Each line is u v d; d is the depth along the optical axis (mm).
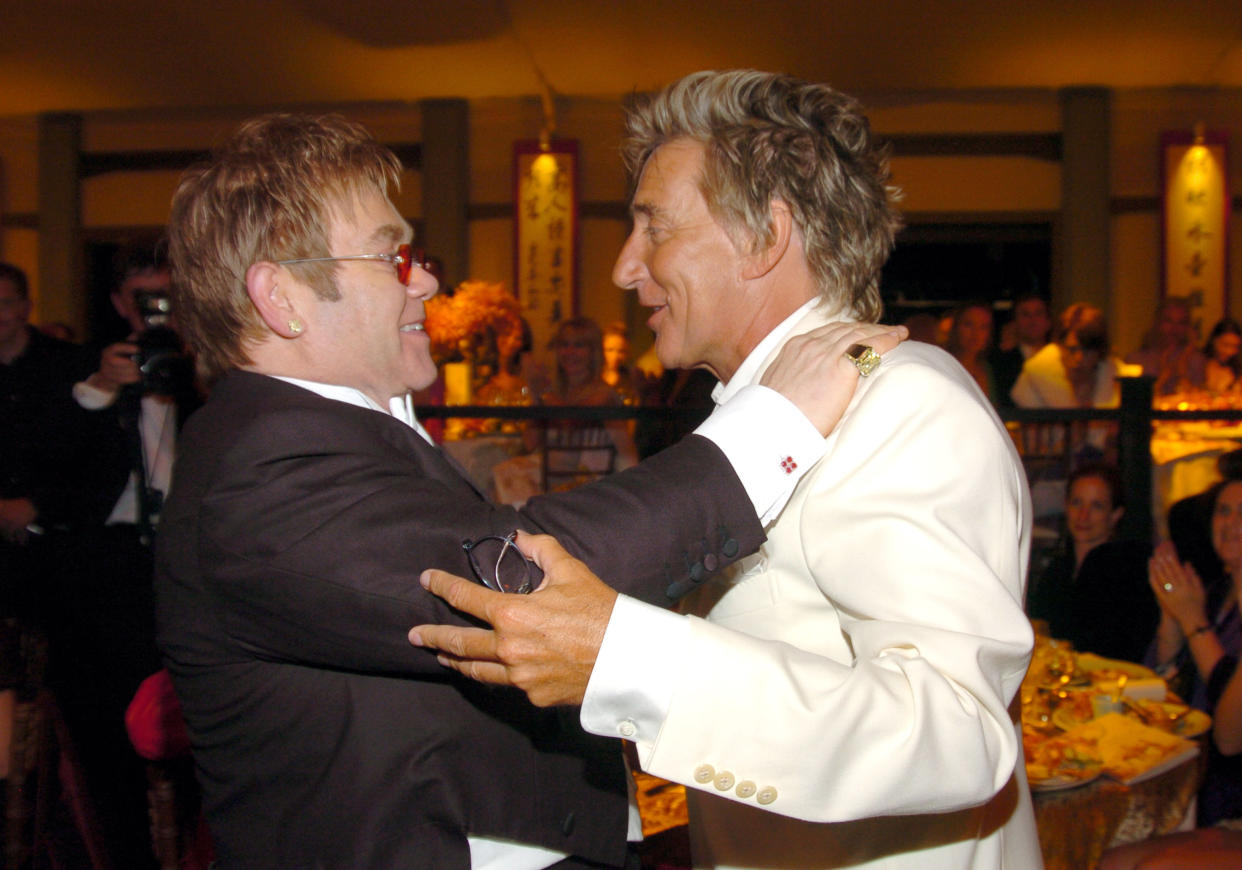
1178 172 7227
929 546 795
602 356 3803
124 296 2305
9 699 1486
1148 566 2273
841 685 747
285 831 872
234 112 8141
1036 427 3705
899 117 7594
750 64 6758
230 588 834
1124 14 5844
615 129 7699
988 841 969
